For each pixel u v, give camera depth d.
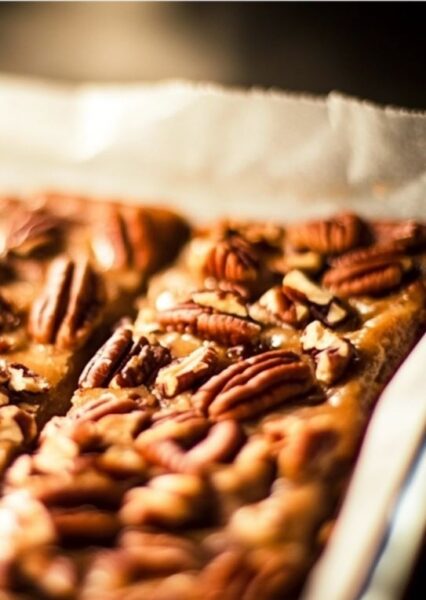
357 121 0.48
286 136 0.49
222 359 0.42
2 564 0.35
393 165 0.48
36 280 0.47
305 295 0.44
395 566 0.35
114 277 0.47
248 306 0.44
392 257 0.45
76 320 0.44
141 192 0.51
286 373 0.40
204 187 0.51
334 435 0.38
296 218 0.49
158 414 0.40
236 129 0.50
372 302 0.44
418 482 0.37
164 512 0.36
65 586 0.35
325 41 0.55
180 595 0.34
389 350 0.42
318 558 0.36
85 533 0.36
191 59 0.55
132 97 0.52
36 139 0.53
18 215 0.49
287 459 0.37
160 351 0.42
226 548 0.36
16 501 0.37
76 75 0.56
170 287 0.46
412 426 0.38
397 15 0.56
